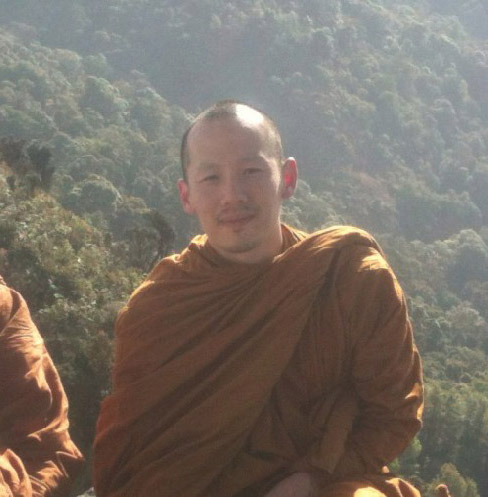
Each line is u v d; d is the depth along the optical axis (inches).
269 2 5246.1
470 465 2041.1
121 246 1161.4
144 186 3093.0
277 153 130.0
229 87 4886.8
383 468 129.0
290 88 4781.0
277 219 130.0
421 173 4776.1
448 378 2568.9
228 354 125.6
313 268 124.0
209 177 127.4
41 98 3745.1
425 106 5191.9
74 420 520.1
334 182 4384.8
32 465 133.3
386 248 3467.0
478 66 5723.4
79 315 716.7
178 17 5118.1
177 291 128.6
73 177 3041.3
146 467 125.0
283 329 123.3
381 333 124.6
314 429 125.6
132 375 129.4
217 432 122.4
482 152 5191.9
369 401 127.0
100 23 5172.2
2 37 4559.5
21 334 138.6
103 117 3818.9
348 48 5182.1
